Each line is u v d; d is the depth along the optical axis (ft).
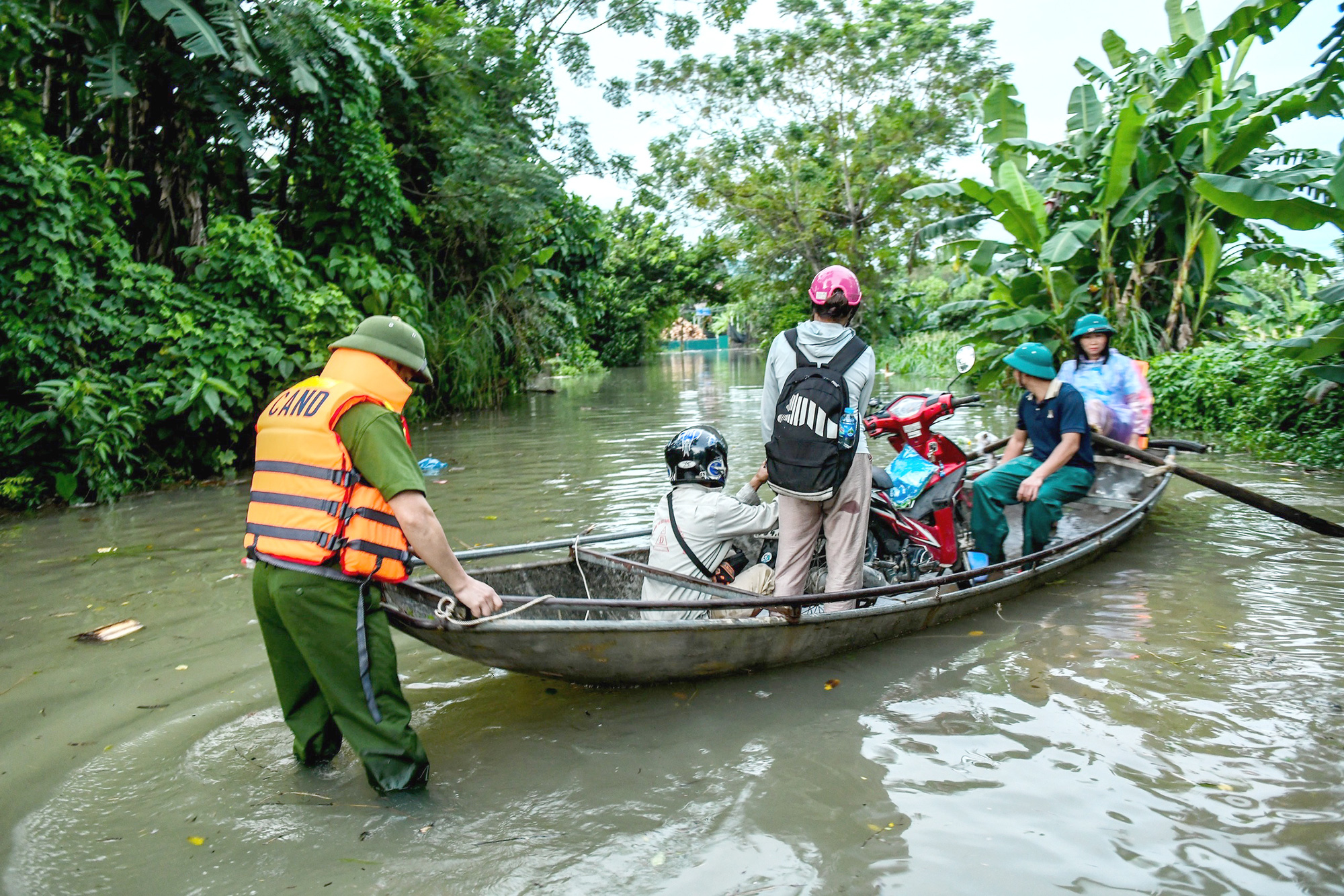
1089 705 11.50
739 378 82.38
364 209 39.40
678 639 11.60
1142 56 39.29
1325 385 29.22
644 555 15.98
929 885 7.88
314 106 36.42
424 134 48.42
